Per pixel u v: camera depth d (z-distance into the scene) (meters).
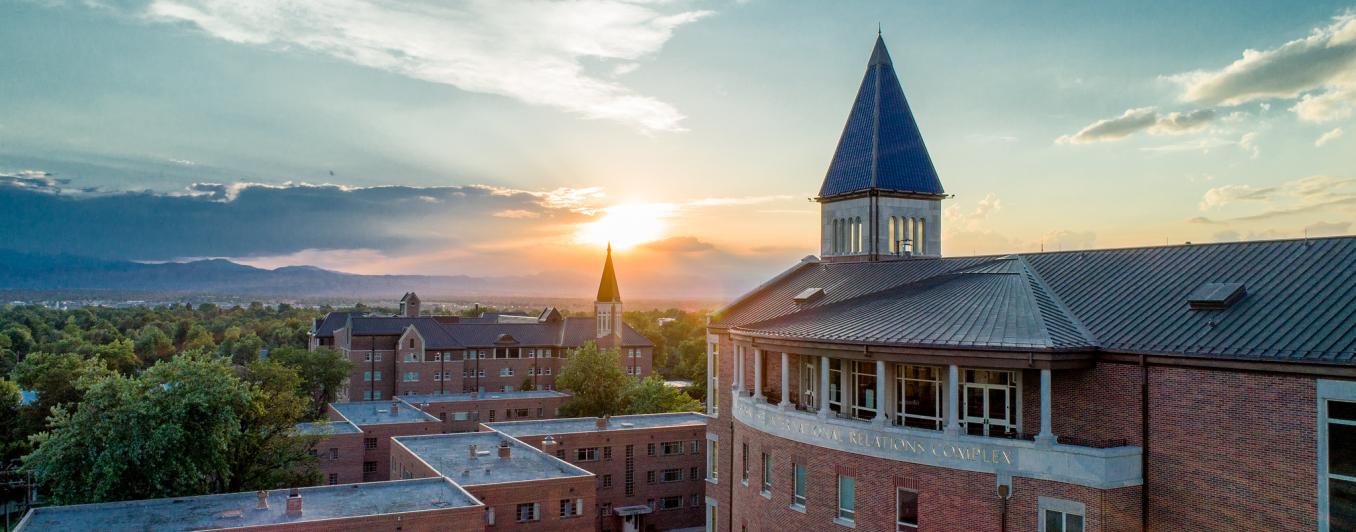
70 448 50.62
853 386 37.56
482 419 105.62
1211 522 26.44
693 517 80.44
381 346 132.12
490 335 140.50
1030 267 38.28
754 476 41.53
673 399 104.56
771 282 53.44
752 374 45.66
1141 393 28.38
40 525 42.69
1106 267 35.56
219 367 56.06
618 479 77.25
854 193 59.06
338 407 97.19
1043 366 28.55
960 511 30.27
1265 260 31.00
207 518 44.22
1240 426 25.88
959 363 30.39
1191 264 32.91
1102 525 27.23
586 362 104.50
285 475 62.56
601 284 147.50
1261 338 26.22
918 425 34.56
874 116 59.81
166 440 50.16
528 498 54.62
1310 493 24.28
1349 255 29.02
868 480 33.25
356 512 45.84
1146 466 28.14
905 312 35.56
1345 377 23.45
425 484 52.56
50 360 80.44
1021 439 30.02
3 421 74.38
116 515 44.75
